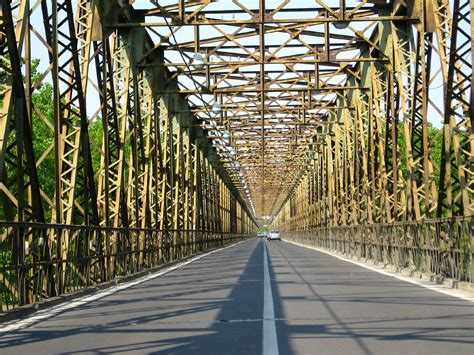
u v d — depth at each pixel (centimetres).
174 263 3303
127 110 2548
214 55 3181
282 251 5294
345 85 3684
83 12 2045
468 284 1555
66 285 1573
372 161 2984
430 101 2128
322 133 4891
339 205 4447
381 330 973
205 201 5666
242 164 7612
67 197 1767
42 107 3494
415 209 2231
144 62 2911
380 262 2792
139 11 2595
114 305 1421
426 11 2139
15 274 1257
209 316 1169
